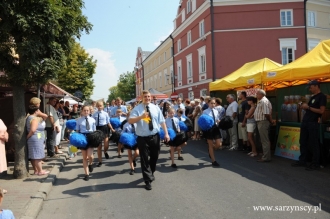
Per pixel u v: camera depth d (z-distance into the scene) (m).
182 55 33.28
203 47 26.70
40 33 5.97
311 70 7.09
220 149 10.35
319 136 7.27
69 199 5.38
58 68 6.45
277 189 5.47
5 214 2.84
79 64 32.09
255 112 7.98
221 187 5.73
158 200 5.13
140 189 5.84
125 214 4.55
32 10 5.76
